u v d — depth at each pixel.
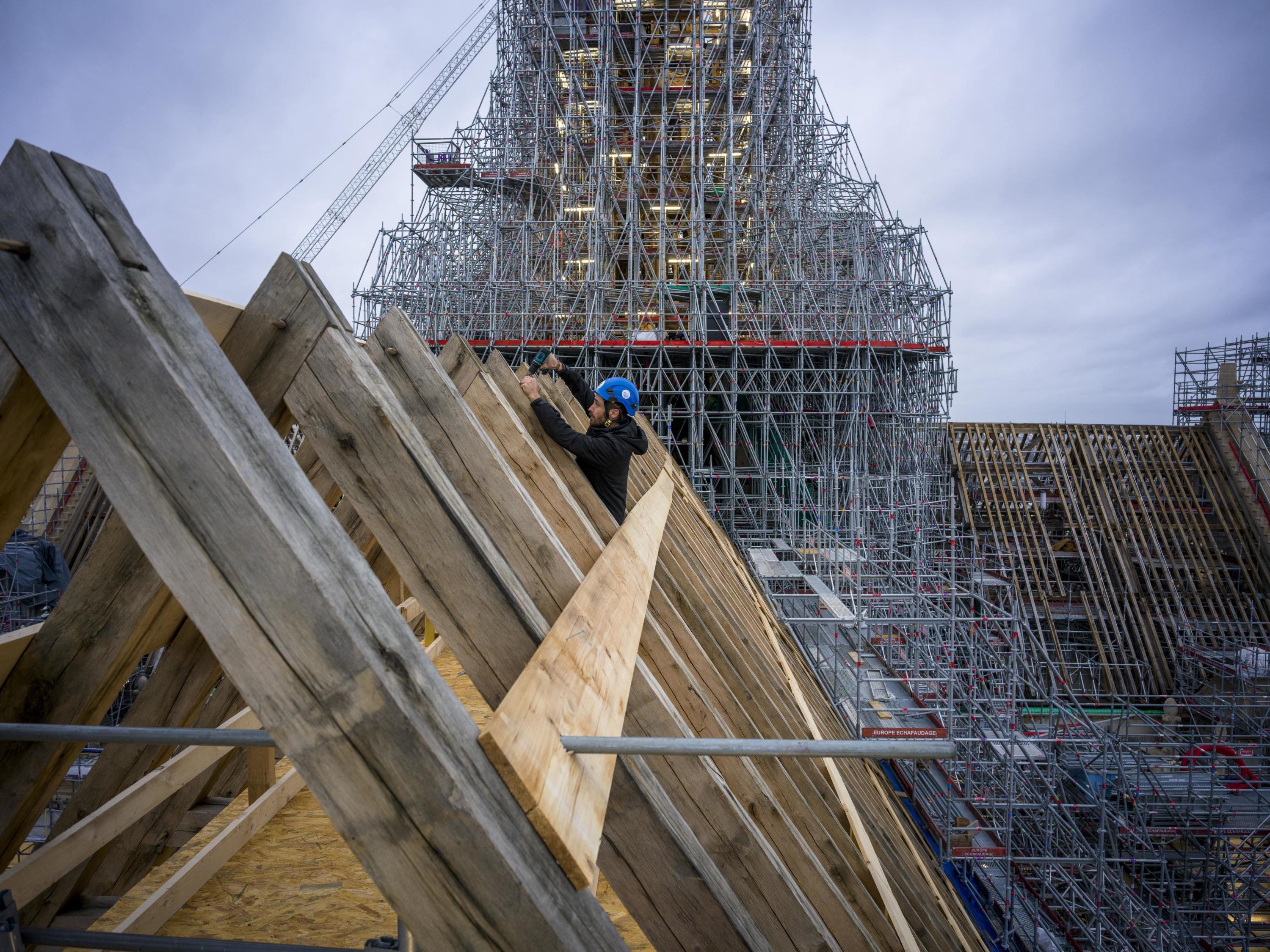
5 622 10.34
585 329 20.03
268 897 2.35
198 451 0.80
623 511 3.49
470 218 24.95
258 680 0.80
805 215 22.98
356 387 1.40
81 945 1.36
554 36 24.00
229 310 1.38
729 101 22.41
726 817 1.50
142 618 1.47
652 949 2.26
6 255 0.83
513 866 0.76
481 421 2.41
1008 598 25.42
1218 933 13.16
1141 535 28.23
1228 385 30.88
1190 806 14.46
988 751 13.23
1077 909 12.75
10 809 1.43
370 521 1.38
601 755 1.13
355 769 0.79
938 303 20.36
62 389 0.82
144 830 2.75
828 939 1.45
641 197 23.81
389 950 1.73
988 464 29.84
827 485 19.28
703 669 2.62
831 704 10.30
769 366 19.34
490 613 1.33
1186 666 24.75
